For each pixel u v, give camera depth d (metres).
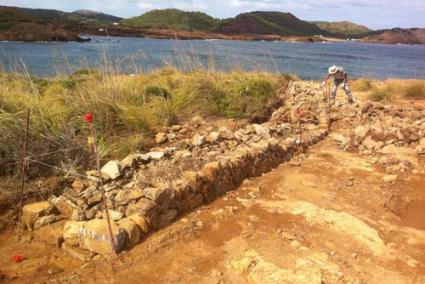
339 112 9.24
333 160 6.73
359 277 3.59
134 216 4.11
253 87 9.64
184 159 5.45
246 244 4.07
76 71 9.68
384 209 5.01
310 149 7.28
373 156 6.93
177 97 7.96
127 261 3.70
